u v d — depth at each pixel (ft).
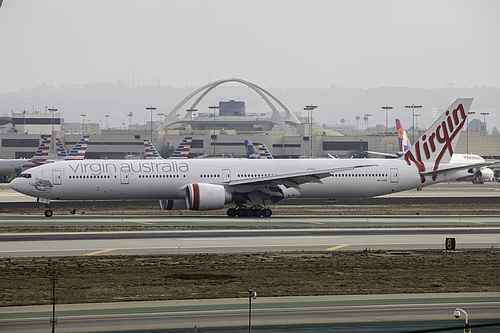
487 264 426.10
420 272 397.19
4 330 259.39
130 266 407.85
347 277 379.96
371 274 389.60
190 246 491.72
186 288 345.51
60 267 401.08
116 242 506.48
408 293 337.11
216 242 513.04
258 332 260.01
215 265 414.62
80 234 549.95
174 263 420.36
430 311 296.71
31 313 287.69
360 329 265.34
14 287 342.23
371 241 525.75
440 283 364.17
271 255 455.22
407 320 280.31
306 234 565.12
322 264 421.59
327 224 647.15
